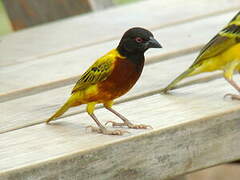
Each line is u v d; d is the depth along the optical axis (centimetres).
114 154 734
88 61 1185
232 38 949
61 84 1073
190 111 830
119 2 2527
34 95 1034
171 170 767
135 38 806
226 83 994
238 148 802
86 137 778
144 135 747
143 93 969
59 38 1414
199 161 783
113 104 940
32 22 1673
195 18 1430
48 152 732
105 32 1409
